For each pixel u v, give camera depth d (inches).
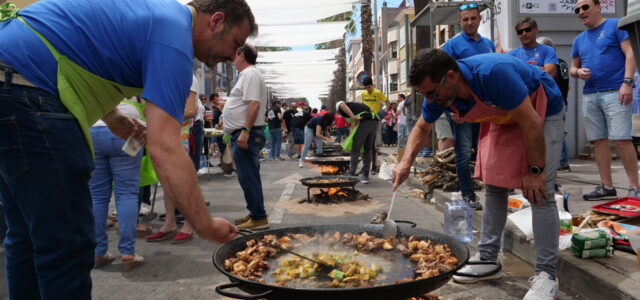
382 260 94.3
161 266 142.2
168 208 175.6
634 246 112.8
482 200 198.8
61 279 65.8
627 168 183.2
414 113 345.7
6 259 73.5
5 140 60.0
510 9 342.0
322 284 81.3
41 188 62.1
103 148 134.2
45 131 61.3
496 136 113.4
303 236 105.1
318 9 598.5
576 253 115.9
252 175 182.5
